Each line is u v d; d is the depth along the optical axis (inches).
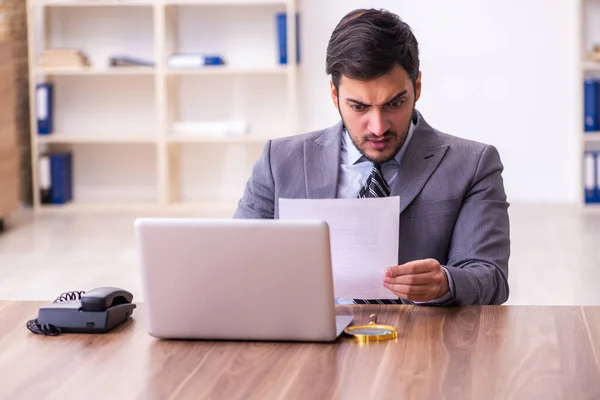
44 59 302.8
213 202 318.7
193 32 313.4
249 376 76.5
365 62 92.9
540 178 309.3
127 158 322.3
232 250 83.7
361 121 96.3
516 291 204.5
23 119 317.4
